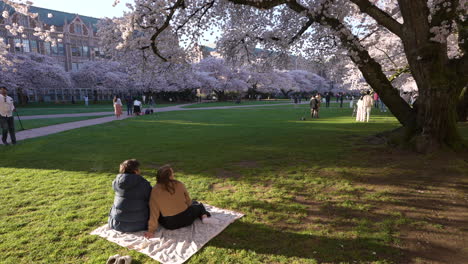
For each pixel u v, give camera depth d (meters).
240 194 5.15
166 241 3.46
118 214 3.73
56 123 17.59
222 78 61.03
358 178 6.00
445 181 5.71
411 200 4.81
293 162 7.42
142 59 11.77
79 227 3.89
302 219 4.14
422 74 7.44
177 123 17.23
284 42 11.87
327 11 8.80
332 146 9.45
